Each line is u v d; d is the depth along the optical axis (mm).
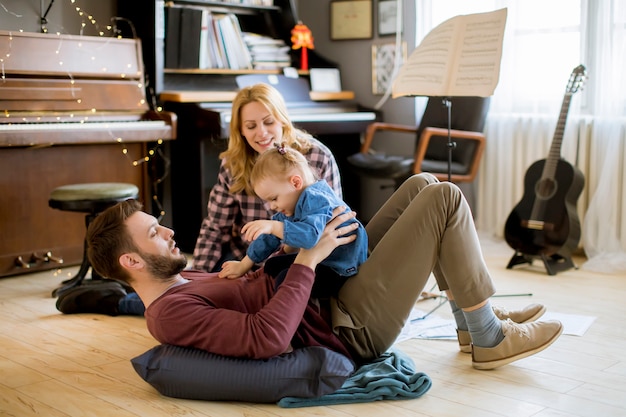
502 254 4293
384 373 2254
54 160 4020
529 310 2631
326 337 2240
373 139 5148
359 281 2234
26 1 4176
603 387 2316
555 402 2201
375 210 5219
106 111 4125
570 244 3863
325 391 2160
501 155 4570
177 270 2211
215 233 3055
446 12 4688
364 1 5062
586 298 3371
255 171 2162
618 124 3996
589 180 4188
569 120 4191
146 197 4379
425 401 2211
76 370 2529
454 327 2906
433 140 4633
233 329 2088
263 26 5074
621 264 3914
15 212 3918
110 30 4516
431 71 3301
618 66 3986
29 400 2268
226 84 4738
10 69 3820
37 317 3180
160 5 4336
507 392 2275
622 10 3941
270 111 2758
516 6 4387
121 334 2932
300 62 5105
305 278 2127
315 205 2113
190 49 4535
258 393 2156
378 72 5055
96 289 3215
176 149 4477
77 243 4172
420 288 2262
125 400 2248
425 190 2250
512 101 4488
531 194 3963
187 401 2225
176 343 2170
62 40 4008
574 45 4219
